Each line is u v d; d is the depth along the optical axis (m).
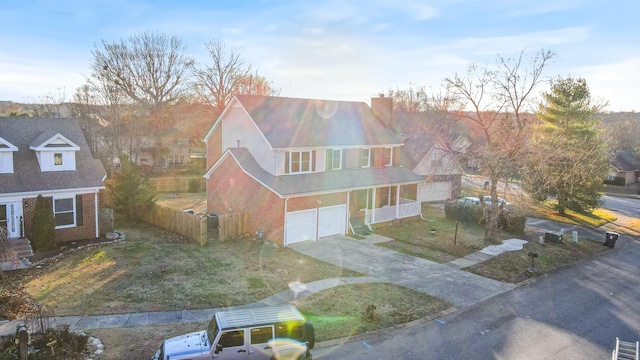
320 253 23.55
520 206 39.97
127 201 29.27
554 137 35.97
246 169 25.92
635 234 33.09
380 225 30.03
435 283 19.70
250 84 59.97
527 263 23.19
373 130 32.53
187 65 55.84
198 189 45.81
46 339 12.21
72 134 26.72
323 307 16.42
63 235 23.66
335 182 27.25
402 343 14.01
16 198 21.83
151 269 19.81
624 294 19.58
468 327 15.41
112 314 15.12
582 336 15.11
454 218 33.03
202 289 17.72
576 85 37.66
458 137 35.59
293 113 29.19
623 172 62.56
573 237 28.33
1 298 15.57
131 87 52.81
